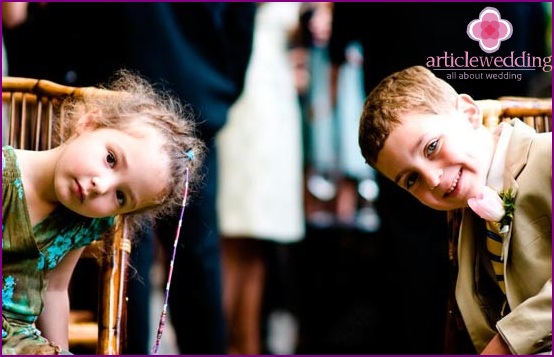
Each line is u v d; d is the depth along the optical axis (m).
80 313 6.97
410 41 7.42
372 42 7.58
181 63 7.17
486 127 6.03
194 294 7.44
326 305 9.01
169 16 7.13
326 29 9.45
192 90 7.23
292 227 9.03
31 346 5.34
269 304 9.11
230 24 7.47
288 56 9.23
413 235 7.33
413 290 7.35
